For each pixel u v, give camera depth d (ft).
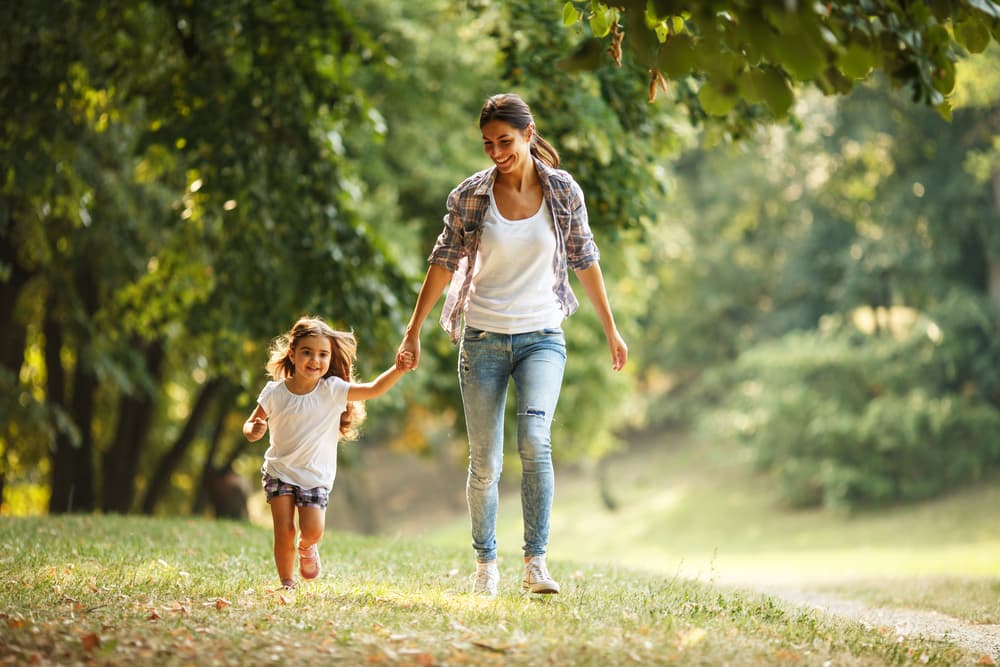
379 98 67.82
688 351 170.40
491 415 21.94
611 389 87.97
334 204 47.47
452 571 27.84
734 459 143.43
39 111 44.42
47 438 64.85
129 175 55.83
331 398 22.41
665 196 43.88
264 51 44.78
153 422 86.28
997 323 131.23
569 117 41.96
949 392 129.29
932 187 131.64
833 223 150.30
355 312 47.60
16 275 61.77
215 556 30.09
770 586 42.70
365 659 15.57
